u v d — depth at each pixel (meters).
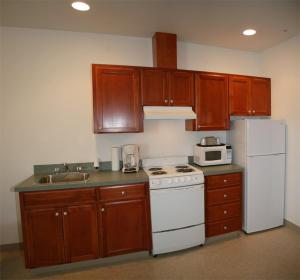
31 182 2.09
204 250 2.36
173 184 2.24
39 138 2.48
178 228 2.28
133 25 2.35
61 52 2.48
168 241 2.25
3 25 2.31
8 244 2.44
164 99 2.49
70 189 2.02
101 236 2.11
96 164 2.62
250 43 2.90
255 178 2.65
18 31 2.36
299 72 2.63
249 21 2.27
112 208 2.12
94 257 2.10
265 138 2.68
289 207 2.83
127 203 2.16
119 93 2.35
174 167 2.72
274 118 3.02
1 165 2.40
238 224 2.63
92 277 1.97
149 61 2.74
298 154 2.68
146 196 2.21
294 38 2.68
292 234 2.66
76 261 2.07
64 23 2.29
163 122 2.87
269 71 3.08
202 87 2.65
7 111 2.38
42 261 2.00
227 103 2.78
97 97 2.30
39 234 1.98
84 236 2.07
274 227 2.83
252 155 2.62
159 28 2.43
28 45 2.39
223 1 1.87
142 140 2.79
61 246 2.03
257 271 1.99
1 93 2.36
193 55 2.92
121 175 2.32
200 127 2.65
